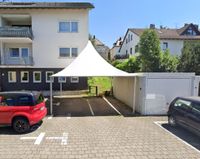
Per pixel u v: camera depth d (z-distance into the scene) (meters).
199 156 6.52
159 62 28.39
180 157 6.43
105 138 8.11
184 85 12.48
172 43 37.19
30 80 23.28
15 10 22.70
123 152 6.76
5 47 23.41
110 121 10.84
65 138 8.10
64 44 23.12
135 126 9.87
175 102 9.84
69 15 22.92
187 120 8.59
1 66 22.39
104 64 14.00
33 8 22.20
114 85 21.22
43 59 23.11
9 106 8.77
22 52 23.67
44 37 22.95
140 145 7.39
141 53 29.77
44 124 10.19
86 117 11.80
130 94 15.23
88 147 7.18
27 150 6.91
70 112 13.28
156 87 12.38
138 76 13.16
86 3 23.06
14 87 23.30
